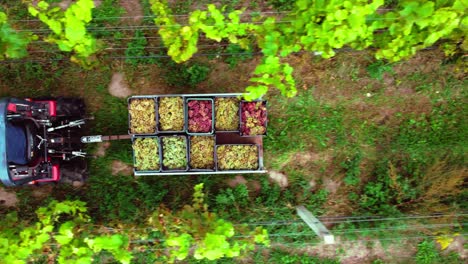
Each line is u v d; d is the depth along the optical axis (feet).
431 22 16.44
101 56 23.31
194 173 22.39
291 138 24.04
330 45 17.54
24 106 20.48
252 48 23.44
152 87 23.80
